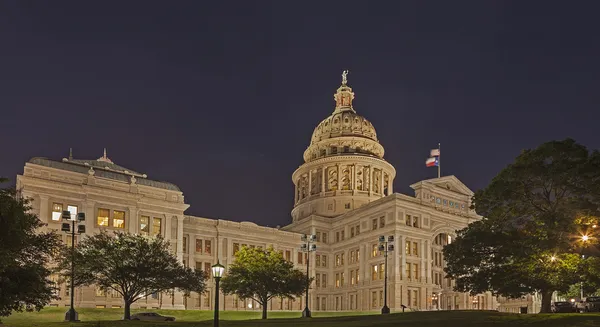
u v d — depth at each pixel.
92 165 87.75
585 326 36.50
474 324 39.88
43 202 76.25
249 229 101.94
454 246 52.91
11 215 27.92
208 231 97.50
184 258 92.94
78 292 75.25
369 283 96.75
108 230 80.38
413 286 92.38
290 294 76.25
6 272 29.62
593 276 42.88
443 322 41.78
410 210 96.25
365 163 122.69
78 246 58.56
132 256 56.41
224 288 72.25
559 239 44.03
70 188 78.75
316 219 110.81
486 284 49.78
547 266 44.09
